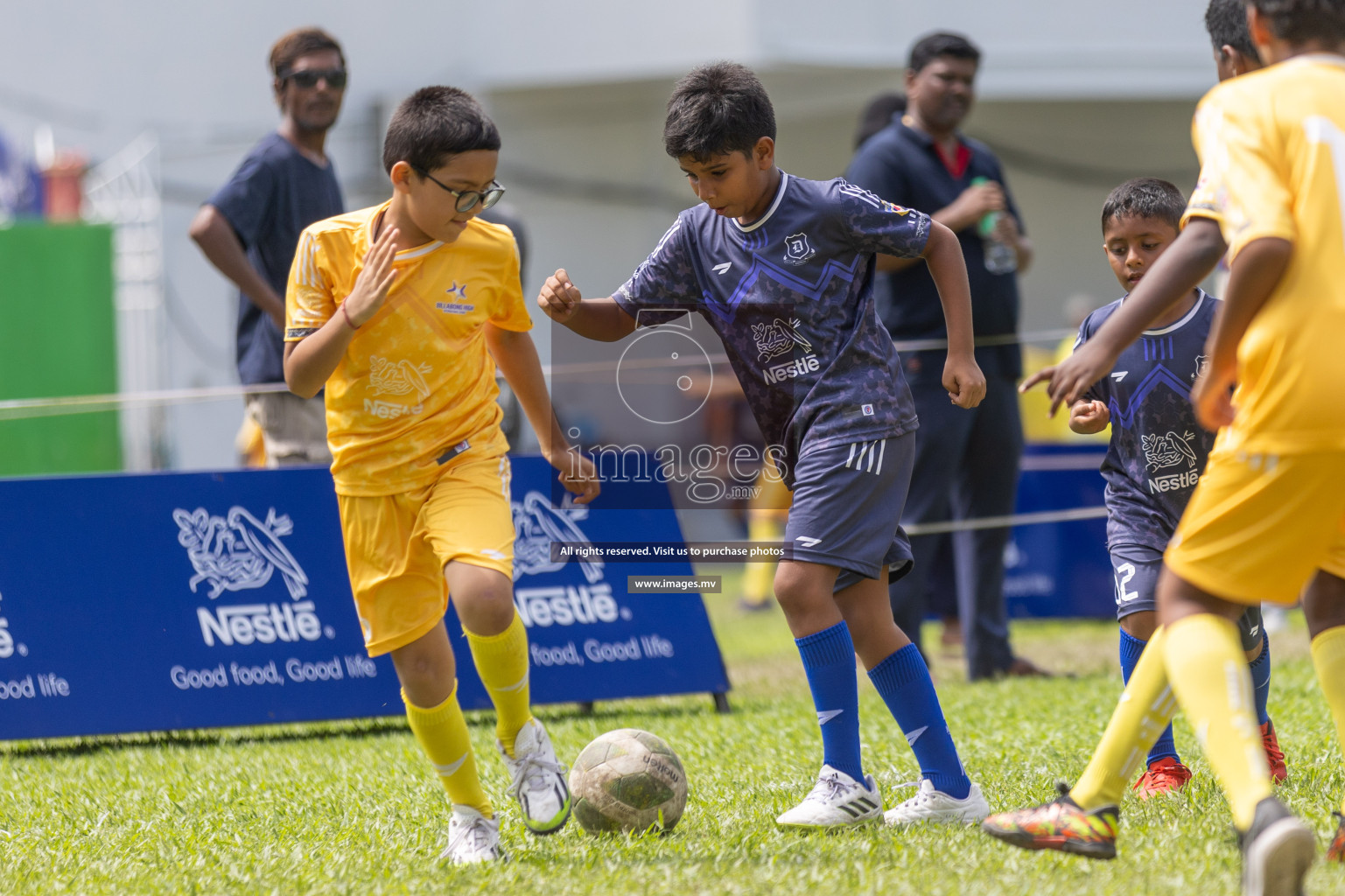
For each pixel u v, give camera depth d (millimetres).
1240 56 11422
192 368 48062
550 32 49812
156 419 43406
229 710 19578
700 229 13016
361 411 11984
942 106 22234
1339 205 9031
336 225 12180
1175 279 9555
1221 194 9352
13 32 50031
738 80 12258
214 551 19953
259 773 16609
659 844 12016
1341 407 8906
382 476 11984
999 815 10805
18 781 16547
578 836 12562
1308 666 22578
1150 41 48656
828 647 12305
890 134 22516
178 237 48688
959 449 21875
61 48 50031
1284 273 9078
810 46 46406
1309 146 9102
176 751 18547
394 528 12070
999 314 22141
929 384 21781
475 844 11906
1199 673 9461
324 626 20141
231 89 50375
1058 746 16031
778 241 12469
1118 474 14367
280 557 20141
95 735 19234
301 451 21094
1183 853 10797
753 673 25750
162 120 50000
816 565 12203
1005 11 47875
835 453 12258
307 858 11961
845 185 12625
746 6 45938
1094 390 14422
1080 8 48219
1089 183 54531
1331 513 9219
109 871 11727
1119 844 11242
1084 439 35562
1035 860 10859
